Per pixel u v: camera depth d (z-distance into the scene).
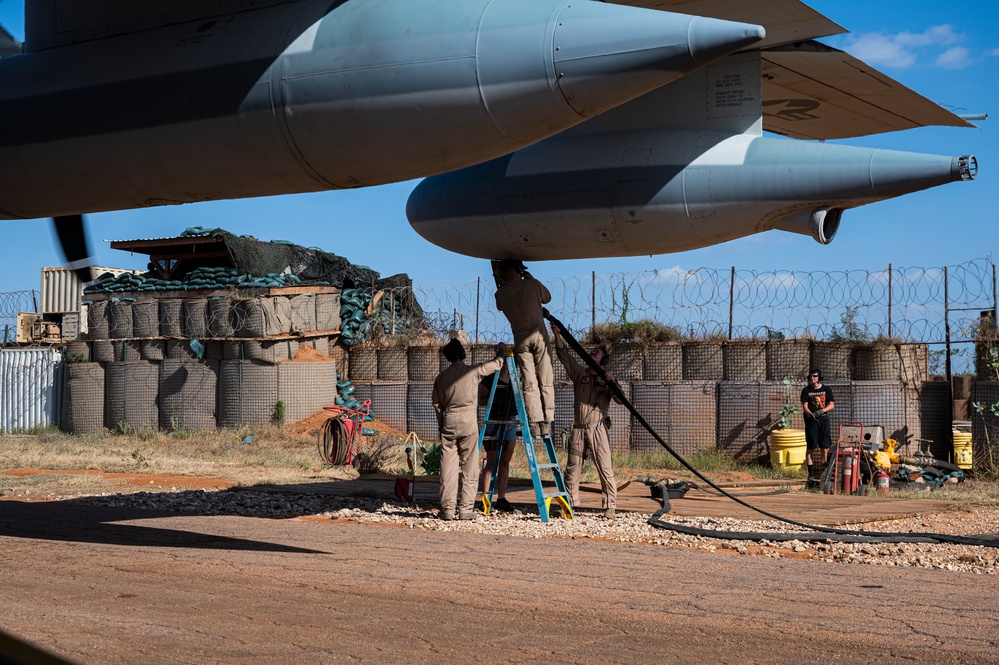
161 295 24.92
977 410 16.84
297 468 17.14
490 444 10.67
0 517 9.45
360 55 6.91
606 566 6.77
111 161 7.83
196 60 7.43
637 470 17.73
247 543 7.77
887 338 18.08
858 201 9.05
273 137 7.22
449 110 6.75
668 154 9.65
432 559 7.00
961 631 4.85
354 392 23.98
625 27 6.46
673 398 19.27
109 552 7.23
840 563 7.26
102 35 8.07
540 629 4.85
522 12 6.75
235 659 4.19
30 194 8.36
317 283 25.23
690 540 8.30
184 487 13.09
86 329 28.14
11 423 26.95
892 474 15.39
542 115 6.69
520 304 10.07
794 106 11.68
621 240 10.18
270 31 7.28
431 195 11.13
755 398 18.62
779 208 9.27
